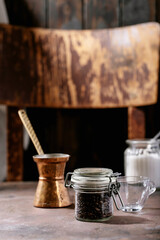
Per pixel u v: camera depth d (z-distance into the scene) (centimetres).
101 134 144
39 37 132
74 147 145
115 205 84
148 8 141
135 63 128
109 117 144
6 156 140
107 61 130
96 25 143
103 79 130
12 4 142
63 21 143
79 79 131
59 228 74
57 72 131
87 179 77
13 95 128
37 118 144
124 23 142
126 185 83
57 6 143
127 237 70
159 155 107
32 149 143
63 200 88
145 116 141
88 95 130
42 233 72
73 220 79
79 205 78
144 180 83
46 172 87
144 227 74
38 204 88
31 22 143
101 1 142
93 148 145
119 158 144
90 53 131
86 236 70
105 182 77
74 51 132
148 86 126
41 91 130
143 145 107
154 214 82
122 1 142
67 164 145
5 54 128
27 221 78
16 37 130
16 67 129
